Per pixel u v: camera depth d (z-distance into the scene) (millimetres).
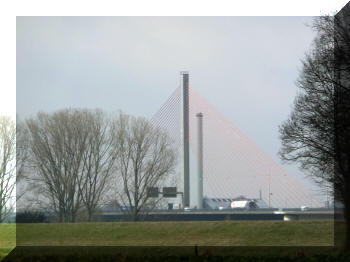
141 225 78312
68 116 151875
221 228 75625
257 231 72438
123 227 78062
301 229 73250
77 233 75625
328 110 59219
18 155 131000
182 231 75688
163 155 162625
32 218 135750
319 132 61125
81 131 151500
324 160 60812
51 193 142375
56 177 144125
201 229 75062
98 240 76500
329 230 69625
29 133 141875
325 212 140625
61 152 146375
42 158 141750
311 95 62125
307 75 62875
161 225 78688
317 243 65750
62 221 142625
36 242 73875
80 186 150000
